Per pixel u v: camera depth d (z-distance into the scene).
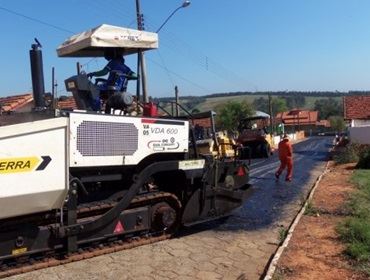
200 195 8.74
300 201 12.45
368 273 6.46
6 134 5.74
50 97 7.10
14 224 6.22
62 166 6.29
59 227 6.55
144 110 8.23
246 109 62.38
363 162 20.47
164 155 8.12
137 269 6.71
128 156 7.20
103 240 7.32
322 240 8.16
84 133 6.60
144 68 20.70
